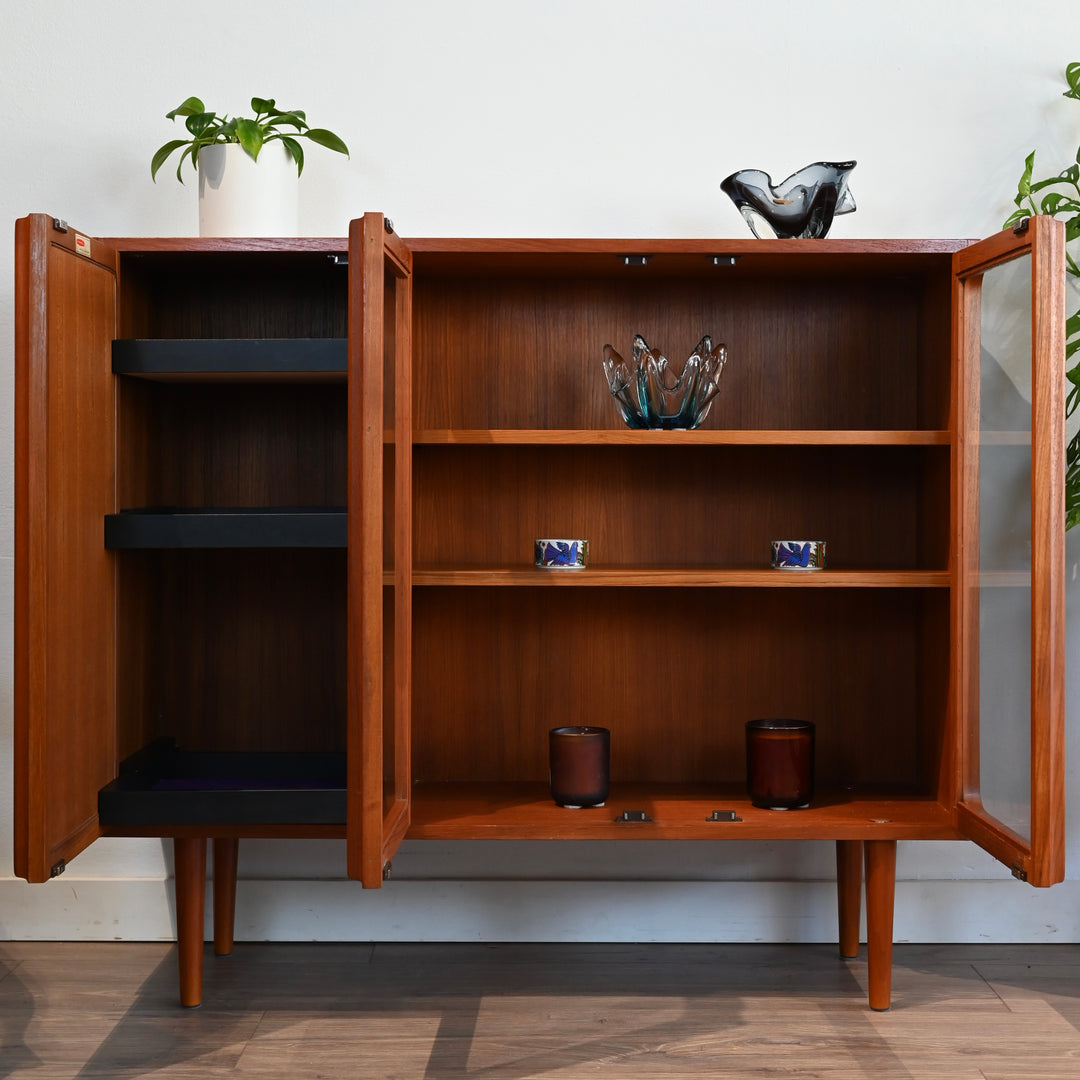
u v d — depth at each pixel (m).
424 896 1.98
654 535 1.89
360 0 1.95
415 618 1.89
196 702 1.84
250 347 1.56
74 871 1.99
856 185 1.96
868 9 1.95
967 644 1.63
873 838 1.62
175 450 1.82
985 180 1.96
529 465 1.88
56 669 1.41
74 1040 1.59
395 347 1.54
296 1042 1.58
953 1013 1.68
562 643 1.89
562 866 1.99
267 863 1.99
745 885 1.98
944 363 1.71
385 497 1.43
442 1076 1.48
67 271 1.43
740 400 1.88
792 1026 1.63
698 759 1.89
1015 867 1.43
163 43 1.95
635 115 1.96
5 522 1.98
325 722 1.84
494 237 1.94
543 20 1.96
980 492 1.59
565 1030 1.62
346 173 1.96
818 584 1.65
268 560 1.84
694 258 1.68
